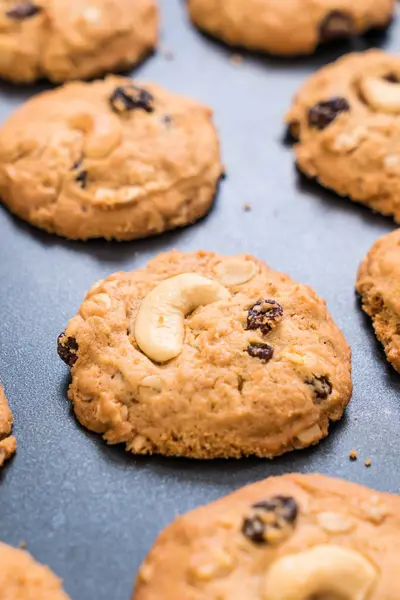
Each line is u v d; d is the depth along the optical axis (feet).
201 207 1.20
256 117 1.30
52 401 1.06
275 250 1.18
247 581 0.93
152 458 1.03
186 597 0.92
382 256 1.14
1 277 1.15
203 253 1.12
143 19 1.34
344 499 0.97
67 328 1.06
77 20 1.30
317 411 1.04
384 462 1.04
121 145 1.19
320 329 1.07
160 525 0.99
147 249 1.18
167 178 1.18
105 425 1.04
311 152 1.24
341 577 0.92
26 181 1.18
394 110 1.24
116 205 1.16
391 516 0.97
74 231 1.18
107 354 1.05
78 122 1.21
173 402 1.02
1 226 1.19
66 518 1.00
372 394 1.08
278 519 0.94
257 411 1.02
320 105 1.24
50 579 0.95
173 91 1.32
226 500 0.98
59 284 1.15
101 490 1.01
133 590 0.95
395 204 1.20
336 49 1.37
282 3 1.35
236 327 1.05
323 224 1.20
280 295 1.08
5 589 0.93
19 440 1.04
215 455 1.03
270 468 1.03
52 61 1.31
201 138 1.22
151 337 1.05
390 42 1.38
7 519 0.99
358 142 1.22
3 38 1.30
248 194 1.23
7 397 1.07
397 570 0.93
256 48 1.37
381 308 1.12
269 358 1.04
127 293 1.08
